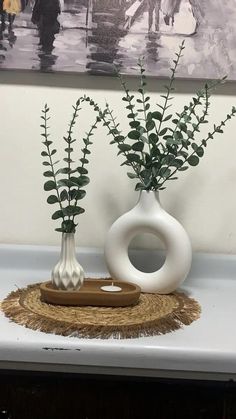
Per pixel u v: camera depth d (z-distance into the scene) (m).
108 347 0.82
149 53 1.19
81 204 1.25
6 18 1.18
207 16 1.18
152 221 1.09
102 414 0.85
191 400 0.84
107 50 1.19
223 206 1.25
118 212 1.25
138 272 1.12
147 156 1.10
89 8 1.18
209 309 1.04
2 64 1.20
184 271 1.09
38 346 0.83
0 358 0.83
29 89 1.22
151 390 0.85
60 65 1.19
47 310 0.94
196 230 1.25
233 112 1.15
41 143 1.24
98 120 1.13
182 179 1.24
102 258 1.24
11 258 1.25
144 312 0.95
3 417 0.85
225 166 1.24
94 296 0.97
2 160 1.24
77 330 0.86
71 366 0.84
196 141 1.23
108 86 1.22
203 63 1.20
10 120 1.23
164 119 1.13
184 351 0.82
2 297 1.06
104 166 1.24
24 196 1.25
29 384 0.85
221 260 1.24
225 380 0.84
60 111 1.23
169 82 1.21
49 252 1.24
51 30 1.19
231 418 0.84
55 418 0.85
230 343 0.86
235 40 1.19
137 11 1.18
